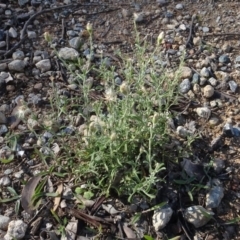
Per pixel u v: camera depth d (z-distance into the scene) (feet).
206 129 1.25
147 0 1.58
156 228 1.05
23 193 1.10
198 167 1.15
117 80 1.32
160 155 1.13
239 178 1.16
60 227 1.05
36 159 1.17
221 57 1.42
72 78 1.33
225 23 1.53
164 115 1.13
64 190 1.10
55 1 1.55
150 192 1.08
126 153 1.08
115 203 1.08
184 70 1.36
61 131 1.20
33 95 1.29
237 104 1.31
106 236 1.04
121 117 1.05
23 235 1.04
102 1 1.57
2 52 1.40
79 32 1.47
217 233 1.07
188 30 1.50
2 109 1.26
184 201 1.10
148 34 1.48
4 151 1.17
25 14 1.50
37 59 1.37
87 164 1.10
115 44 1.44
